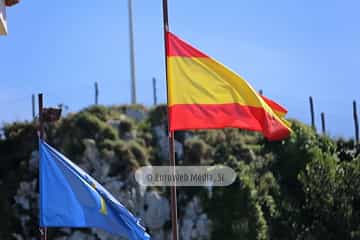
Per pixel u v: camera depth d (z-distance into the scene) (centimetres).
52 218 3591
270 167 6444
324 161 6275
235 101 3450
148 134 6450
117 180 5938
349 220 6025
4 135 6538
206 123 3456
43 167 3622
